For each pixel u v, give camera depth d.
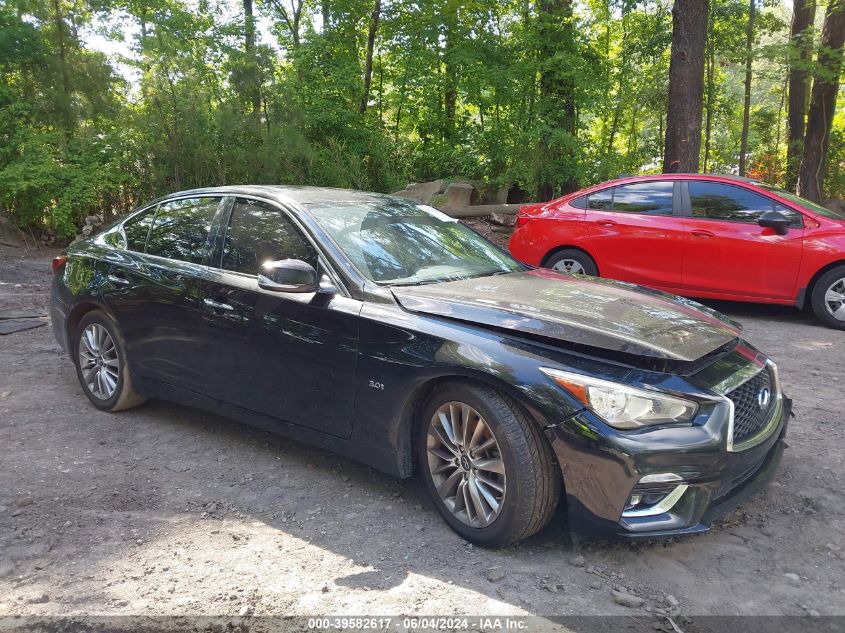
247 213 3.96
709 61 16.48
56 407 4.73
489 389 2.85
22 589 2.61
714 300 8.93
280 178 13.15
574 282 3.76
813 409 4.65
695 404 2.67
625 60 16.64
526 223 8.73
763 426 3.01
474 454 2.92
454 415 2.99
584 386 2.66
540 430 2.75
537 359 2.77
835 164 18.52
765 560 2.85
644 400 2.62
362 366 3.20
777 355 6.09
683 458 2.60
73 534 3.03
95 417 4.55
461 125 15.40
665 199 7.78
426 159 15.26
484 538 2.89
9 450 3.96
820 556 2.88
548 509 2.79
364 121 15.20
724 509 2.77
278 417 3.62
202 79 13.59
